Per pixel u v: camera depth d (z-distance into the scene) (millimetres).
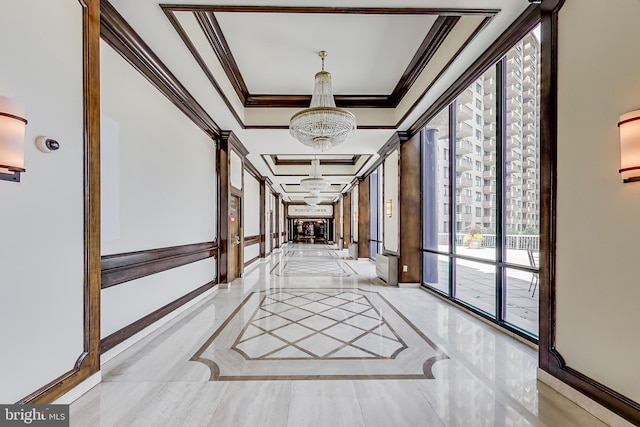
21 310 1716
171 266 3918
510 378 2402
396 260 6305
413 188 6039
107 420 1883
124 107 2932
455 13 2598
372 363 2691
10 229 1657
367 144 6781
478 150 4176
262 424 1857
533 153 3164
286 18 3352
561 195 2139
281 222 18891
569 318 2070
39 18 1837
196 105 4414
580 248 1983
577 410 1958
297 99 5465
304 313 4246
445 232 5332
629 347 1680
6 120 1531
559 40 2162
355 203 12289
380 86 5055
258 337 3324
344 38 3730
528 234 3258
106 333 2701
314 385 2324
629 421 1674
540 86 2350
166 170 3793
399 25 3480
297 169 11117
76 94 2115
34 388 1783
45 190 1865
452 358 2785
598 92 1863
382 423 1867
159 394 2186
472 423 1857
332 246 19047
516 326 3391
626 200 1698
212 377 2441
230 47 3924
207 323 3803
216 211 5797
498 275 3615
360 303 4801
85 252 2182
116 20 2607
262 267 9133
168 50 3145
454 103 4855
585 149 1953
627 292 1691
